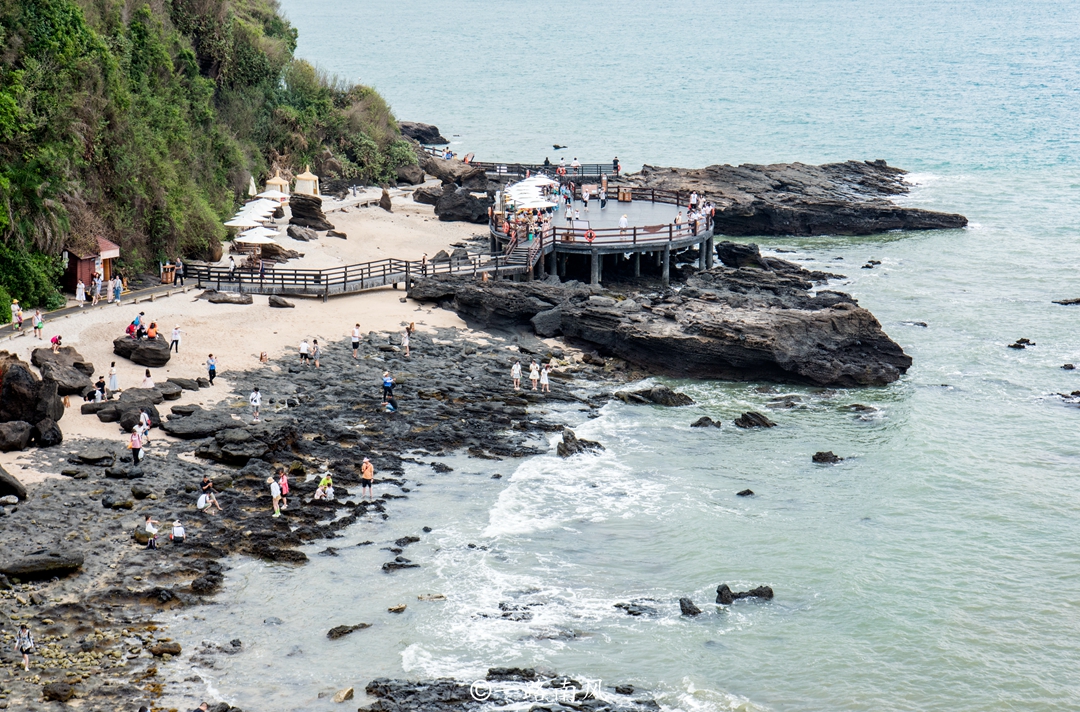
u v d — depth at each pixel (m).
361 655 39.88
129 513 47.03
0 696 35.56
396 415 60.16
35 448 51.50
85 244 71.50
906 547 49.81
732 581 46.44
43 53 72.94
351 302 78.06
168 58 91.69
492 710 36.78
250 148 113.69
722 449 59.88
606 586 45.62
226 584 43.72
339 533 48.38
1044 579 47.25
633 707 37.47
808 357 69.88
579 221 92.69
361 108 137.12
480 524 50.12
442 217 110.44
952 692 39.47
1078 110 197.62
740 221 116.25
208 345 66.69
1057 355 75.50
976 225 116.06
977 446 60.88
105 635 39.41
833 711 38.12
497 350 71.56
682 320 71.94
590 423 62.59
